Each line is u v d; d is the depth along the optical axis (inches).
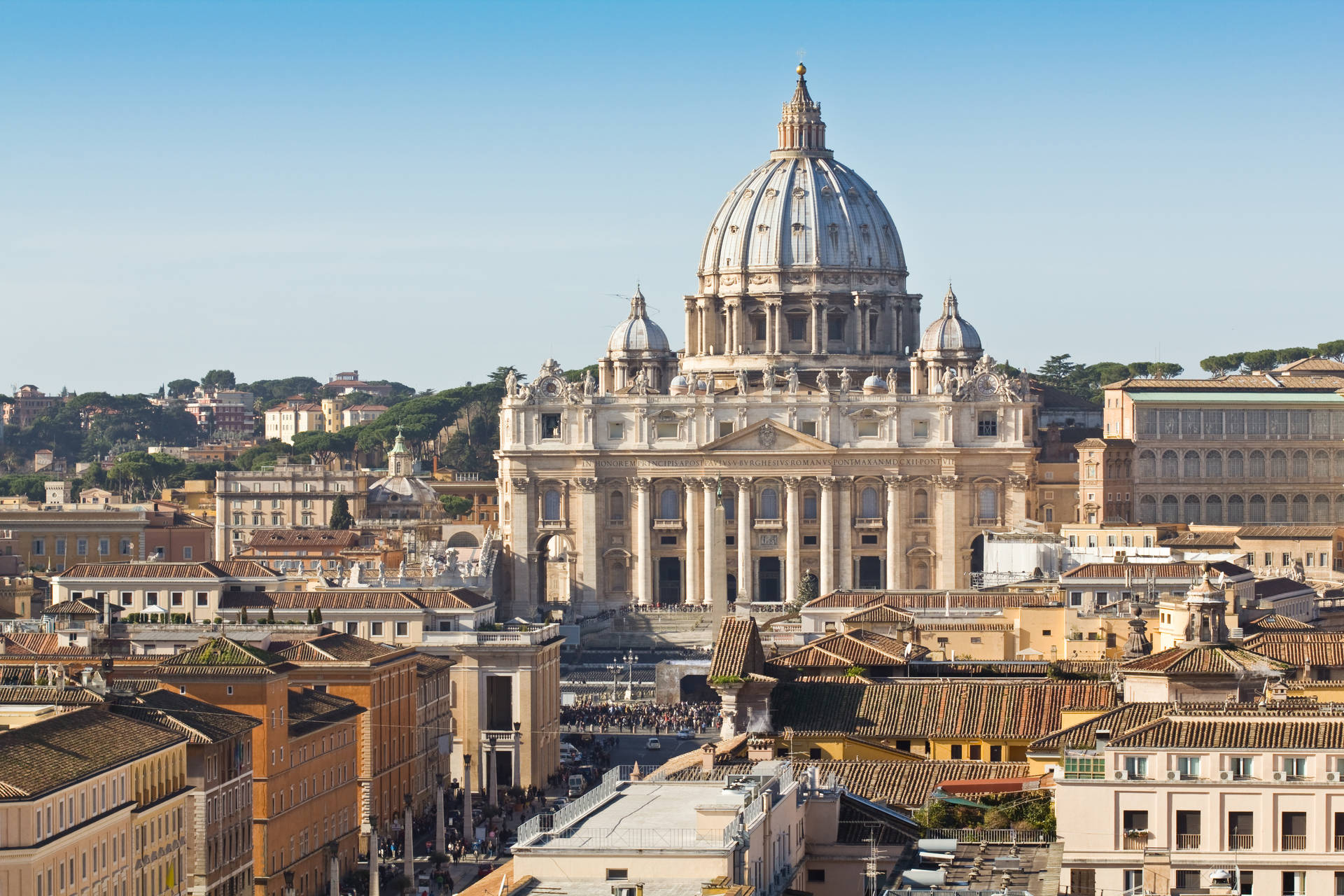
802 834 7755.9
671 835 6840.6
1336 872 7377.0
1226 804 7431.1
